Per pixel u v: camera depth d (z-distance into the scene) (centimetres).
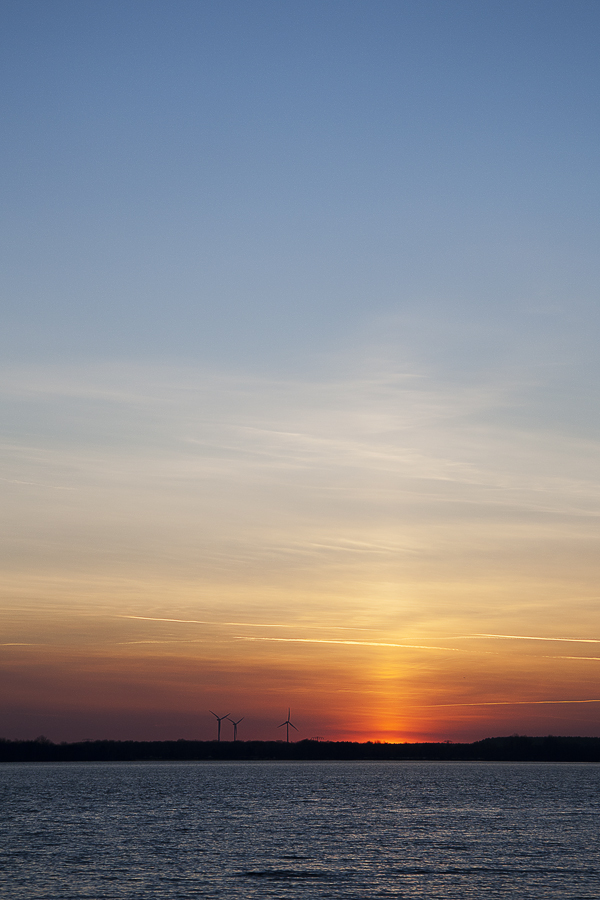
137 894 7850
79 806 19288
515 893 7900
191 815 16712
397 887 8225
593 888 8119
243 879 8669
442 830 13600
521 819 15725
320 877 8788
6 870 9175
